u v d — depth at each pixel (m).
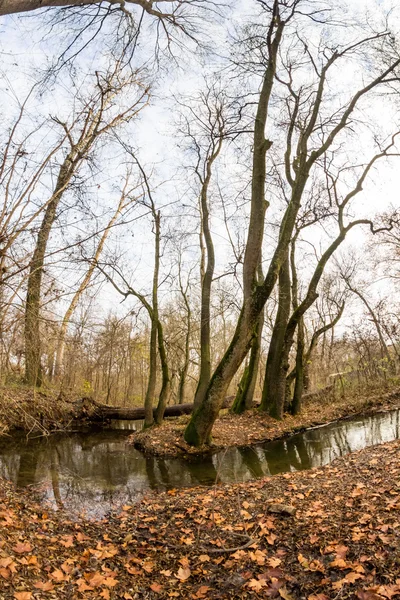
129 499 8.31
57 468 10.56
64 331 10.82
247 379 17.42
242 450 12.74
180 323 21.67
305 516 6.04
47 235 6.22
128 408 17.70
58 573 4.61
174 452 12.29
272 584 4.51
